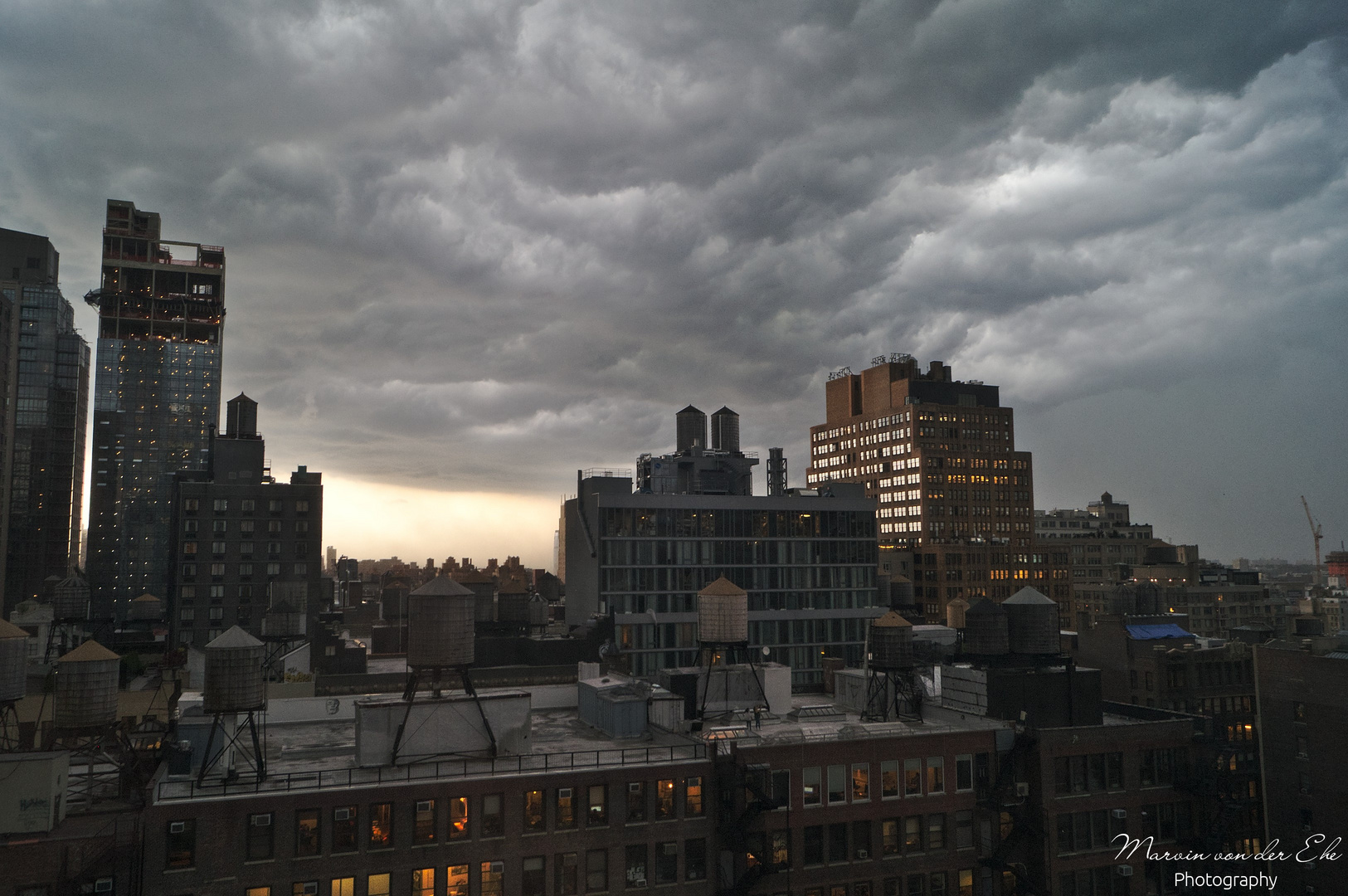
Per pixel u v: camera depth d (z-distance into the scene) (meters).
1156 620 106.38
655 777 54.84
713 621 75.75
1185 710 91.06
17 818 44.53
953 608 125.00
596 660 92.00
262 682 50.59
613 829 53.41
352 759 55.50
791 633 136.38
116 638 101.00
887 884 59.00
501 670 82.75
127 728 61.88
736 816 55.47
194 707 54.19
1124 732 64.50
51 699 64.25
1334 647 79.94
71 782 53.09
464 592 56.66
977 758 62.56
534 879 51.81
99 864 43.91
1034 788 62.28
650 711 63.75
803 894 57.03
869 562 143.12
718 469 148.75
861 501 143.88
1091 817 62.94
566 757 55.88
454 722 54.94
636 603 127.62
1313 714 77.25
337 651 93.56
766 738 60.22
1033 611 72.00
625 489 131.38
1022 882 60.75
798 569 138.38
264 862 47.19
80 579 93.69
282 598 96.06
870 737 60.34
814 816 57.94
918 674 79.62
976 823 61.69
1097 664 105.25
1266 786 80.94
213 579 141.25
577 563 135.25
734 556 134.50
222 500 143.12
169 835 46.09
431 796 50.41
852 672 78.06
